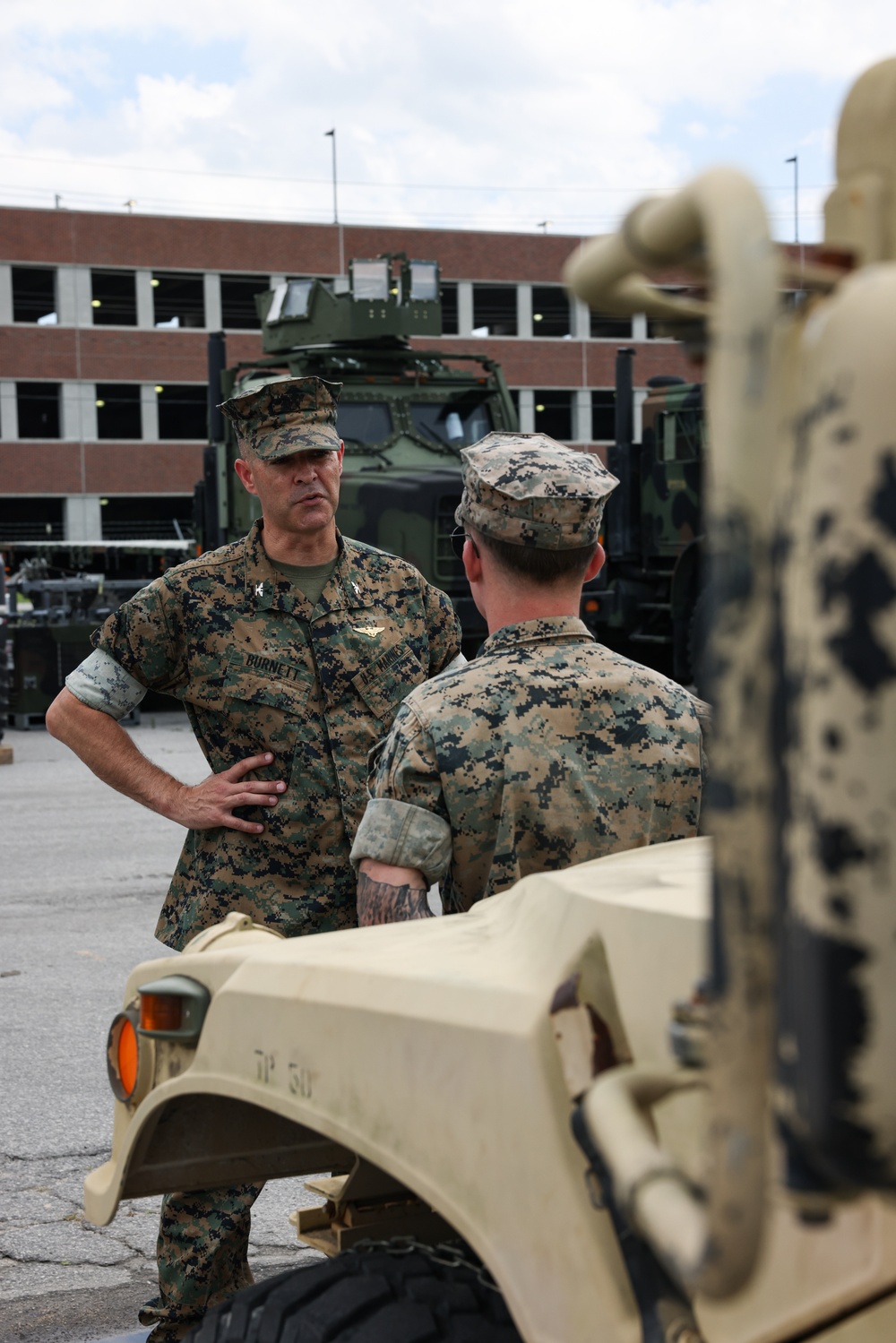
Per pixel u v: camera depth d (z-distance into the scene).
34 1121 3.91
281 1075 1.35
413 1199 1.80
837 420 0.63
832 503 0.63
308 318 13.61
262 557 2.88
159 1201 3.51
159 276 41.47
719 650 0.62
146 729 14.36
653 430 13.23
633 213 0.72
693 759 2.03
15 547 20.23
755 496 0.62
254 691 2.80
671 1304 0.98
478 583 2.12
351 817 2.81
